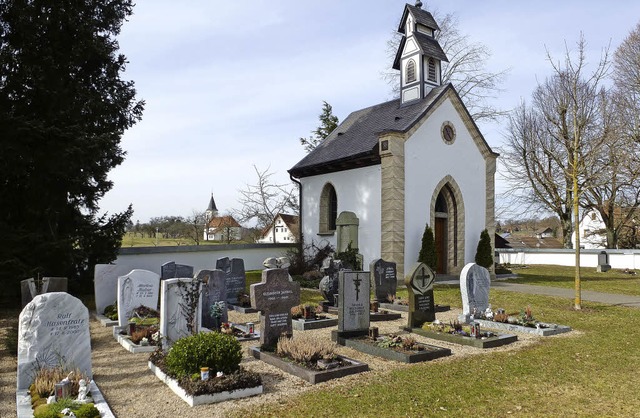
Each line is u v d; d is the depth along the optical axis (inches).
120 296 490.3
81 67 705.6
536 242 2551.7
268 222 1573.6
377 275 637.9
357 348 404.8
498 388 303.4
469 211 968.9
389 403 275.1
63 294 312.7
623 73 1331.2
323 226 1029.8
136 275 502.9
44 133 575.2
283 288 394.9
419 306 484.1
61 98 636.1
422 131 893.8
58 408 242.5
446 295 716.7
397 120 959.0
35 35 634.8
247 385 288.7
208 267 979.9
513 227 3189.0
